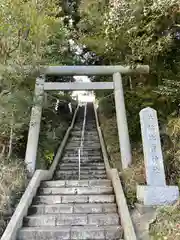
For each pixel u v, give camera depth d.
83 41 11.52
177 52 7.35
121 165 8.26
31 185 6.25
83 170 8.95
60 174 8.72
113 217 5.39
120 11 7.11
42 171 7.29
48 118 11.02
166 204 5.28
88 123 14.97
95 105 18.16
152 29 6.65
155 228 4.57
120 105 8.45
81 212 5.72
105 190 6.56
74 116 15.68
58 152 10.06
